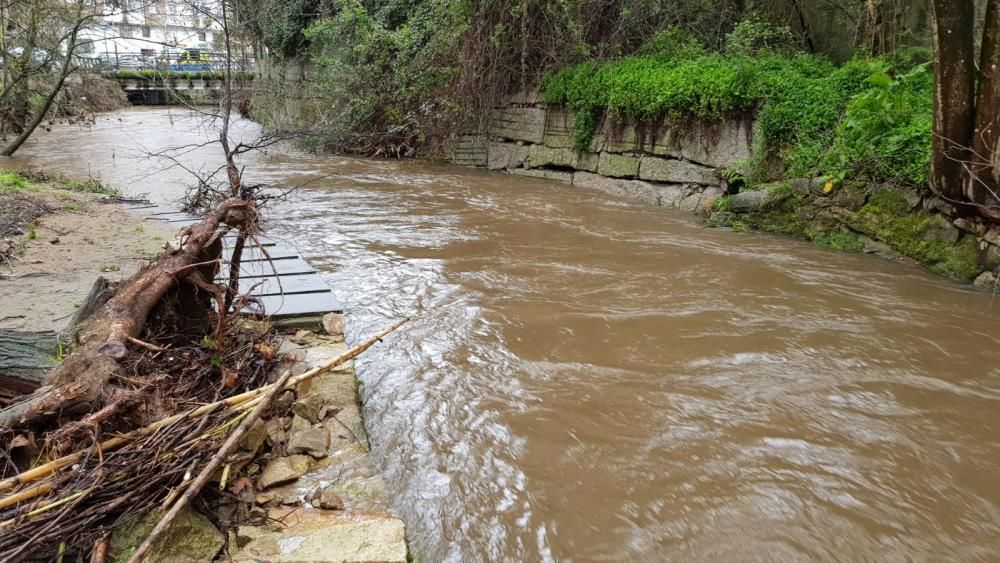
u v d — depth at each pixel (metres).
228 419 3.20
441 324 5.55
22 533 2.51
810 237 8.55
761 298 6.33
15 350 3.46
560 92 13.06
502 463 3.63
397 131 17.00
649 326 5.57
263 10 15.66
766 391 4.46
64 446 2.89
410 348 5.07
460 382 4.54
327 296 5.92
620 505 3.30
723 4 12.71
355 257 7.64
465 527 3.12
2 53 16.11
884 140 7.99
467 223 9.55
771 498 3.37
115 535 2.73
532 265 7.35
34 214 8.25
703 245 8.30
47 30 17.30
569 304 6.10
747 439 3.89
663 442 3.85
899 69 9.30
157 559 2.67
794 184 8.80
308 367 4.50
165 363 3.84
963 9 6.27
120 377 3.23
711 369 4.78
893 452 3.79
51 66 16.73
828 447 3.82
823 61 10.57
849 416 4.17
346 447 3.71
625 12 12.52
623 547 3.02
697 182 10.67
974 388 4.55
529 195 11.94
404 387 4.46
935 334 5.48
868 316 5.88
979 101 6.47
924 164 7.46
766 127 9.35
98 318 3.64
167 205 9.95
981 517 3.25
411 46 16.14
